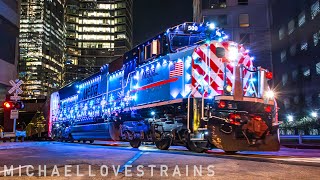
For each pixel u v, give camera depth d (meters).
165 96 12.06
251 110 10.83
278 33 42.66
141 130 14.13
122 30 156.00
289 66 39.16
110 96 17.36
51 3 151.00
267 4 47.56
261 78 11.40
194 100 10.75
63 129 25.59
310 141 19.00
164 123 12.53
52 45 150.38
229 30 47.78
